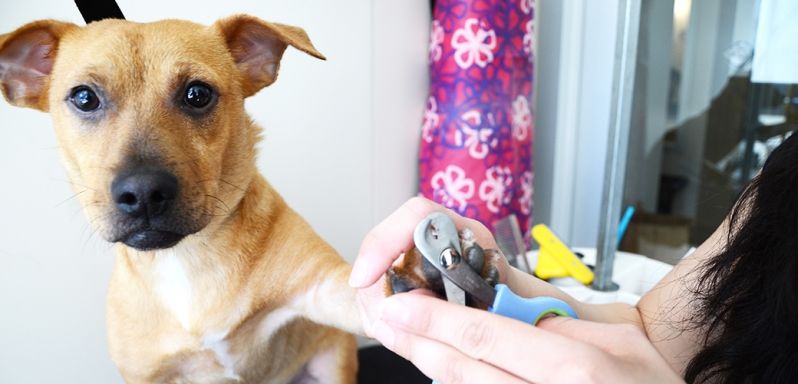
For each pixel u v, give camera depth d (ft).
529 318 1.51
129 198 2.51
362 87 5.18
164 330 3.21
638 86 5.64
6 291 4.07
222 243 3.17
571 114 6.00
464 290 1.50
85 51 2.82
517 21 5.37
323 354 4.07
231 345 3.29
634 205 5.94
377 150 5.41
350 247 5.44
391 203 5.62
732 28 5.49
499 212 5.34
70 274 4.27
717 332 2.07
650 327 2.45
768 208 1.75
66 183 4.15
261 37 3.27
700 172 5.89
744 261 1.84
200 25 3.18
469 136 5.15
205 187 2.79
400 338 1.49
